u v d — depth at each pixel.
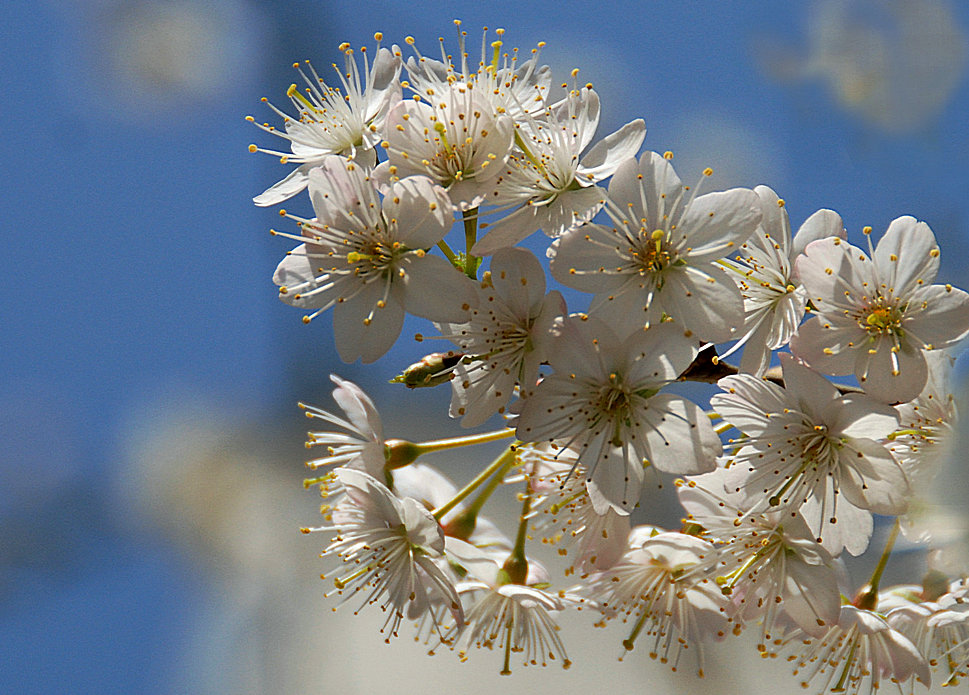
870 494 0.85
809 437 0.85
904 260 0.85
